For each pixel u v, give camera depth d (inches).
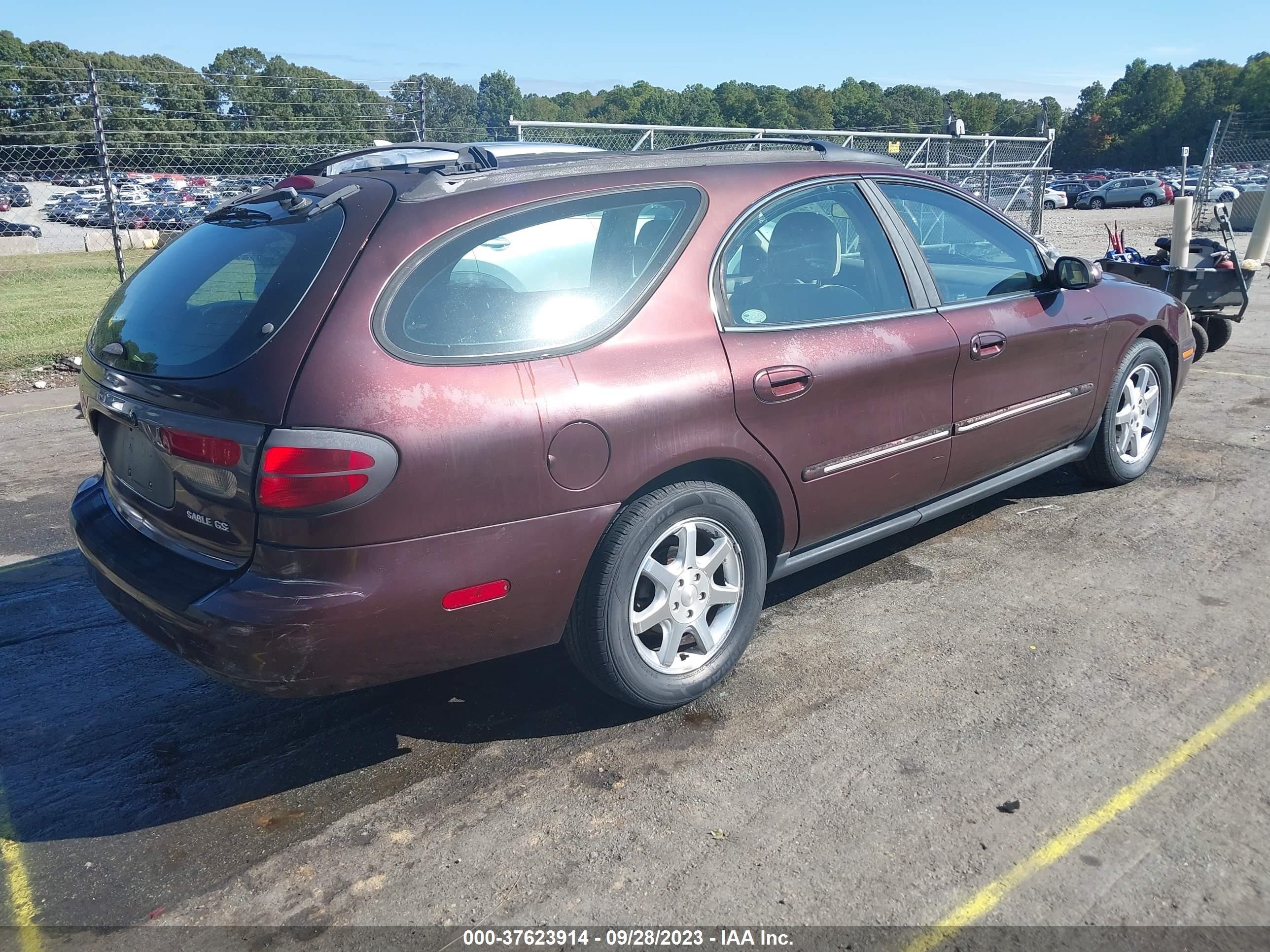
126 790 111.0
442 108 1087.6
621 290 113.3
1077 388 168.9
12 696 132.6
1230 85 4200.3
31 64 504.1
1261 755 107.7
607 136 405.1
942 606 147.1
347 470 93.4
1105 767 106.8
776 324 125.2
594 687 129.3
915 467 142.0
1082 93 4815.5
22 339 430.9
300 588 95.2
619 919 88.6
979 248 156.6
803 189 133.6
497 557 102.9
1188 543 165.5
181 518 103.3
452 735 119.5
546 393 103.7
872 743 113.3
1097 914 86.7
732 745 114.7
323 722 123.9
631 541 110.7
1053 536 171.3
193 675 137.6
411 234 103.2
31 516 201.3
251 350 97.4
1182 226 285.1
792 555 134.5
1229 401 259.0
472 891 93.0
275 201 118.7
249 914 91.4
